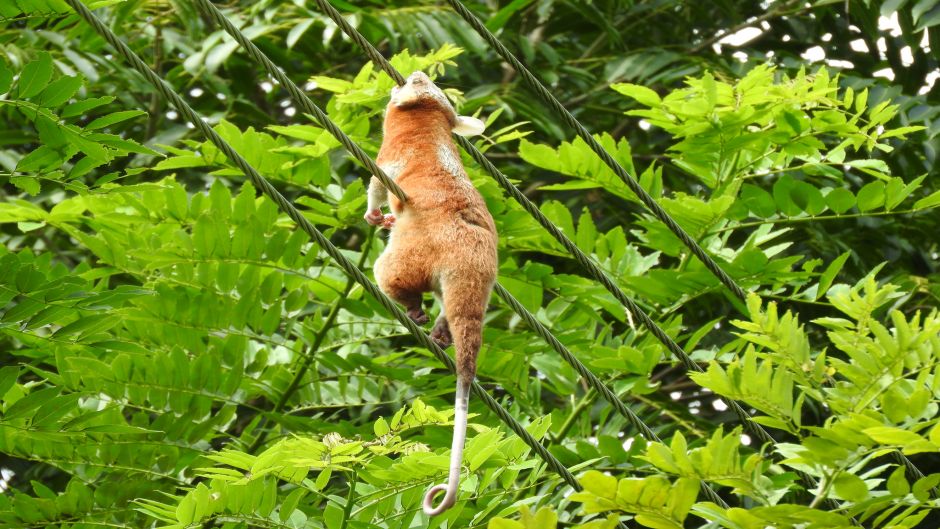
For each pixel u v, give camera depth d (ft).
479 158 26.96
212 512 23.08
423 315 23.72
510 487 26.76
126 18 40.32
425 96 26.13
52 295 23.79
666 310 31.55
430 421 22.67
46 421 24.43
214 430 29.40
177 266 28.86
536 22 47.73
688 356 30.71
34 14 24.99
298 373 29.99
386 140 25.73
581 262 27.61
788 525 20.72
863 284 27.94
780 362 23.21
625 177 28.27
